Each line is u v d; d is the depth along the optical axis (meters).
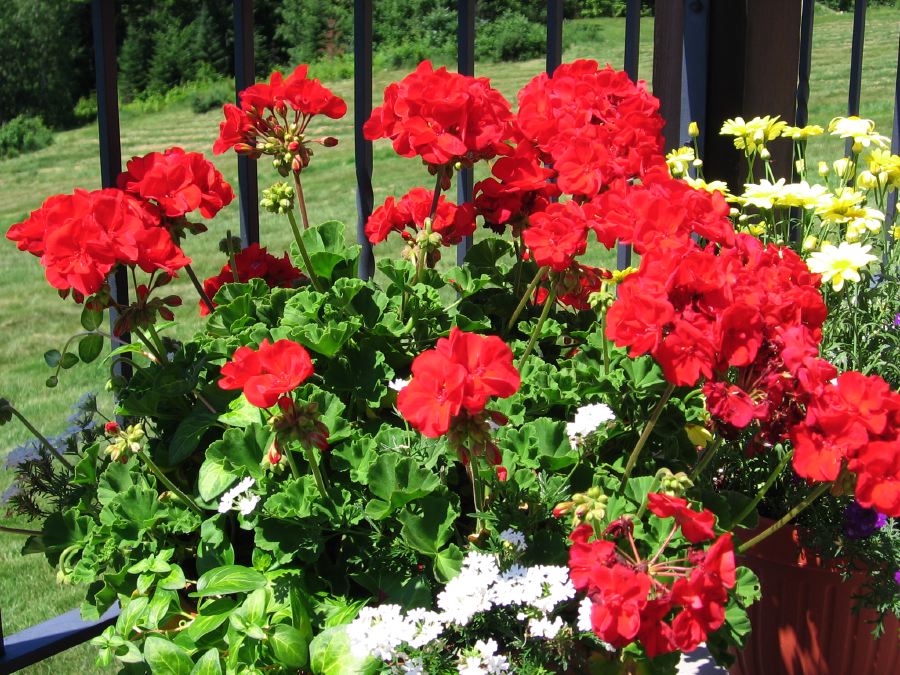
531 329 1.83
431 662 1.36
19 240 1.51
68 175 17.33
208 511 1.61
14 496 1.74
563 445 1.59
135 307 1.59
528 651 1.38
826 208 1.90
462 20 1.97
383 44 20.91
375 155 14.54
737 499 1.69
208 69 20.53
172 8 20.25
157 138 18.53
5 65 19.11
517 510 1.50
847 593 1.77
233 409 1.62
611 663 1.46
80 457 1.79
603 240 1.53
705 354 1.29
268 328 1.71
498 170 1.78
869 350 1.99
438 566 1.45
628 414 1.71
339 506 1.50
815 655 1.83
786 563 1.79
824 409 1.28
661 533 1.48
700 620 1.21
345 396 1.73
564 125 1.72
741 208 2.29
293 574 1.48
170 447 1.59
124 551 1.55
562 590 1.35
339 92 19.34
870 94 13.08
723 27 2.20
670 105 2.28
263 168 14.34
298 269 1.90
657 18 2.25
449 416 1.27
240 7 1.83
